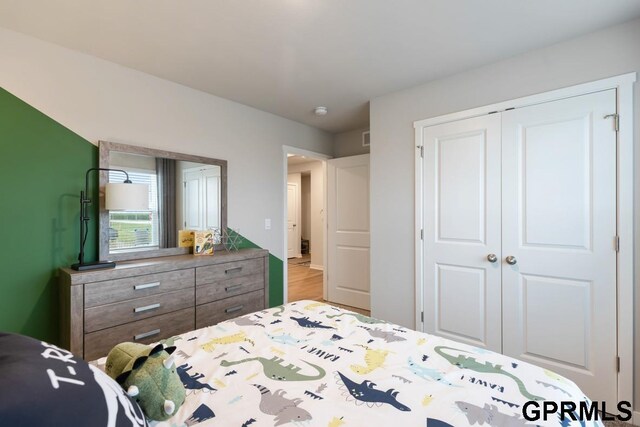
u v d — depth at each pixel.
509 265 2.27
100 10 1.72
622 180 1.86
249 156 3.32
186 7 1.71
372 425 0.82
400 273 2.85
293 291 4.83
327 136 4.33
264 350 1.27
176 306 2.27
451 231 2.54
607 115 1.91
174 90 2.70
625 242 1.85
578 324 2.01
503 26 1.88
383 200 2.96
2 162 1.90
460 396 0.95
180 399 0.88
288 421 0.84
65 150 2.12
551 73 2.10
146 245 2.48
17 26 1.88
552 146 2.09
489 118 2.35
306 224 8.67
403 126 2.83
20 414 0.46
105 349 1.91
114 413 0.60
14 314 1.93
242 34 1.97
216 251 2.96
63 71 2.12
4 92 1.90
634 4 1.68
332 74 2.54
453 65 2.38
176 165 2.70
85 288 1.83
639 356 1.82
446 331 2.58
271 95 3.00
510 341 2.26
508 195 2.27
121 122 2.38
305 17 1.80
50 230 2.06
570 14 1.77
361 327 1.53
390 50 2.16
